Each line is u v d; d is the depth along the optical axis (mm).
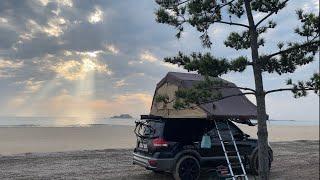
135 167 14984
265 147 10055
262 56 10258
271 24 10789
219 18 10695
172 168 11844
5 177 12633
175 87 12602
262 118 10062
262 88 10141
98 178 12766
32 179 12391
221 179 12008
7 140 30016
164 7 10633
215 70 9906
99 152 19234
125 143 28031
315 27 9883
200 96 9922
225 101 12344
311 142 26844
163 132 11891
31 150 21938
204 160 12250
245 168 13289
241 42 10961
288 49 10148
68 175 13156
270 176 13695
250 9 10328
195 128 12336
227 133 12867
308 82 9586
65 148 23312
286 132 55594
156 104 13828
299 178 13352
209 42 10805
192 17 10555
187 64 10000
